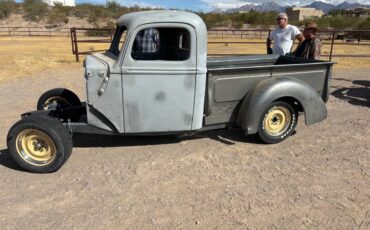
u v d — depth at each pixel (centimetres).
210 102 453
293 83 471
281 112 490
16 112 653
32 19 4219
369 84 927
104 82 418
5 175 414
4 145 499
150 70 416
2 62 1261
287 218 329
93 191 378
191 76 427
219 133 541
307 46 635
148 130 442
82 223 324
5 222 326
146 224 322
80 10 4425
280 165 436
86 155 467
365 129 562
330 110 675
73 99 552
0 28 3631
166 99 431
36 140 412
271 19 3788
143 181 398
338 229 314
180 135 512
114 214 337
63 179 405
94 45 2053
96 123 438
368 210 341
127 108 429
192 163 441
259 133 484
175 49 450
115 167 432
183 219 329
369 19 3097
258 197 364
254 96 463
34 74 1052
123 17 456
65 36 2930
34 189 383
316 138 523
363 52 1642
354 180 398
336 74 1082
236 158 455
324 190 377
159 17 411
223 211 340
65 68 1166
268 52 745
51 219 330
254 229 314
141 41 442
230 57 591
